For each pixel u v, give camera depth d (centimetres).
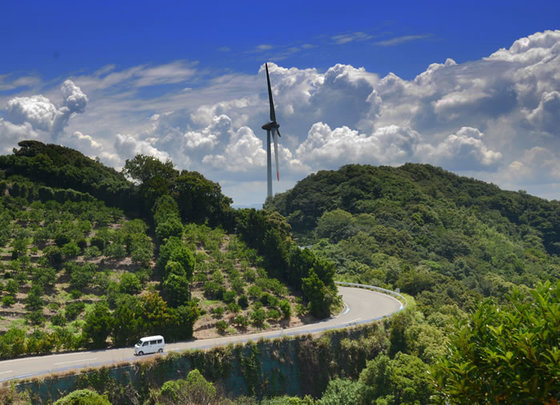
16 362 5553
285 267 9962
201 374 5878
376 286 11544
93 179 12825
